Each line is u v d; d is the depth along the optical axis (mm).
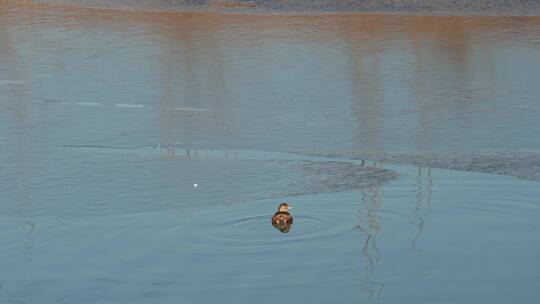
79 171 17672
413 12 36688
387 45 30266
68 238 13766
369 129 20469
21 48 31562
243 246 13148
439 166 17422
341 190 16000
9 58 29859
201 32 33500
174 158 18500
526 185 16047
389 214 14523
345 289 11555
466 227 13836
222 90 24703
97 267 12492
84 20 37250
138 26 35312
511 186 15977
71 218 14789
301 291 11500
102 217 14820
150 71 27312
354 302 11172
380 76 25891
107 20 37094
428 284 11680
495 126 20453
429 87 24469
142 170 17656
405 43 30578
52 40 32906
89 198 15906
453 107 22312
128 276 12125
